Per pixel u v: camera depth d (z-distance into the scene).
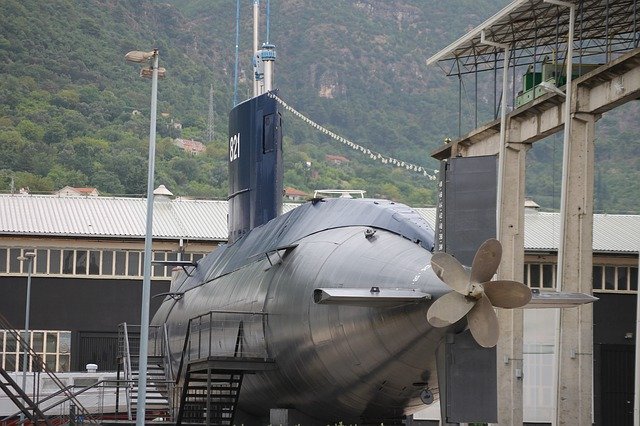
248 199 54.66
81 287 89.50
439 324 28.70
